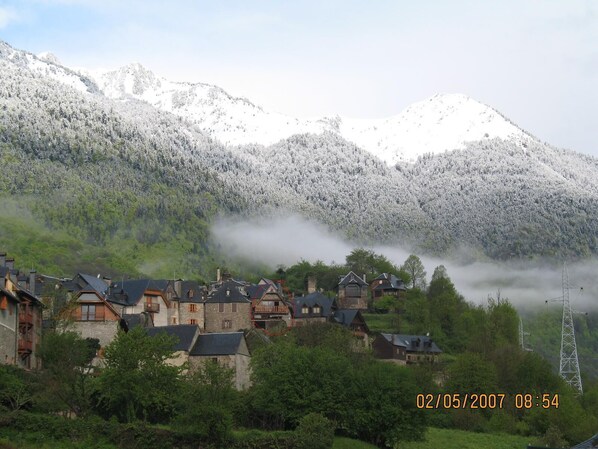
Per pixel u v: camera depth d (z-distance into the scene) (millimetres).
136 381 105000
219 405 103500
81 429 96250
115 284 177875
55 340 107750
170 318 181000
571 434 147375
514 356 181500
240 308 185625
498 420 152125
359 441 119062
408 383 124750
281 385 119562
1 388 98312
